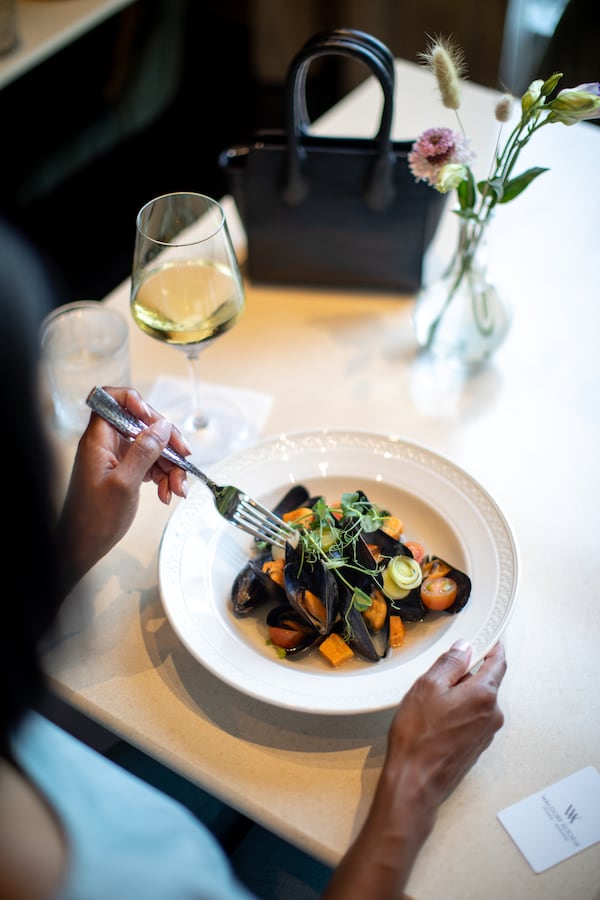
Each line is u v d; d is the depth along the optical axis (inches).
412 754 32.3
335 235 54.1
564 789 34.1
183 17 110.3
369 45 45.8
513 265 57.2
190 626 36.9
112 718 36.6
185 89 143.4
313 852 33.1
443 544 41.5
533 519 43.6
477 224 44.8
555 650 38.4
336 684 35.0
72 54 105.7
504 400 49.5
